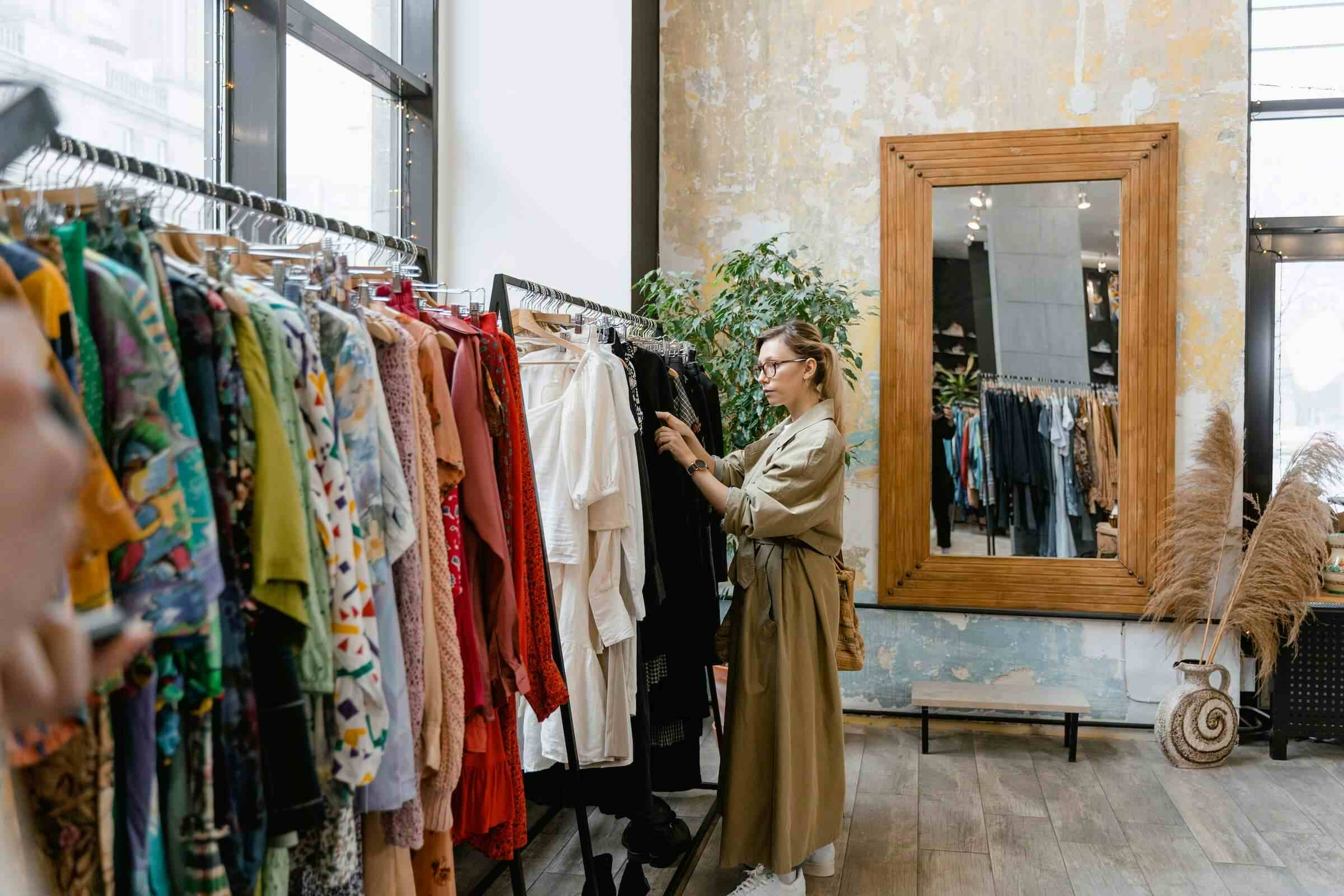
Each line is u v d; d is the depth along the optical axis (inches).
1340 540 173.6
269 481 47.4
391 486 59.0
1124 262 179.2
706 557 121.5
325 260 61.9
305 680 49.7
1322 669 165.9
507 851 77.5
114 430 40.3
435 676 62.2
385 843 60.1
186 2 116.4
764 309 163.6
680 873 116.3
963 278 185.8
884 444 187.5
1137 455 179.2
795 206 191.9
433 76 173.2
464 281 177.2
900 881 119.5
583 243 173.5
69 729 36.9
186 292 45.7
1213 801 146.9
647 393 112.5
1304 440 189.8
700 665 122.1
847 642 123.0
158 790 42.7
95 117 100.3
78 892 39.7
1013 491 185.0
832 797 115.2
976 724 186.7
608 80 172.9
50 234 39.9
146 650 40.8
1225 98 176.9
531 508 82.7
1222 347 177.9
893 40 188.1
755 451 126.8
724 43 194.1
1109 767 162.4
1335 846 129.7
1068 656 184.1
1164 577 175.0
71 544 19.7
